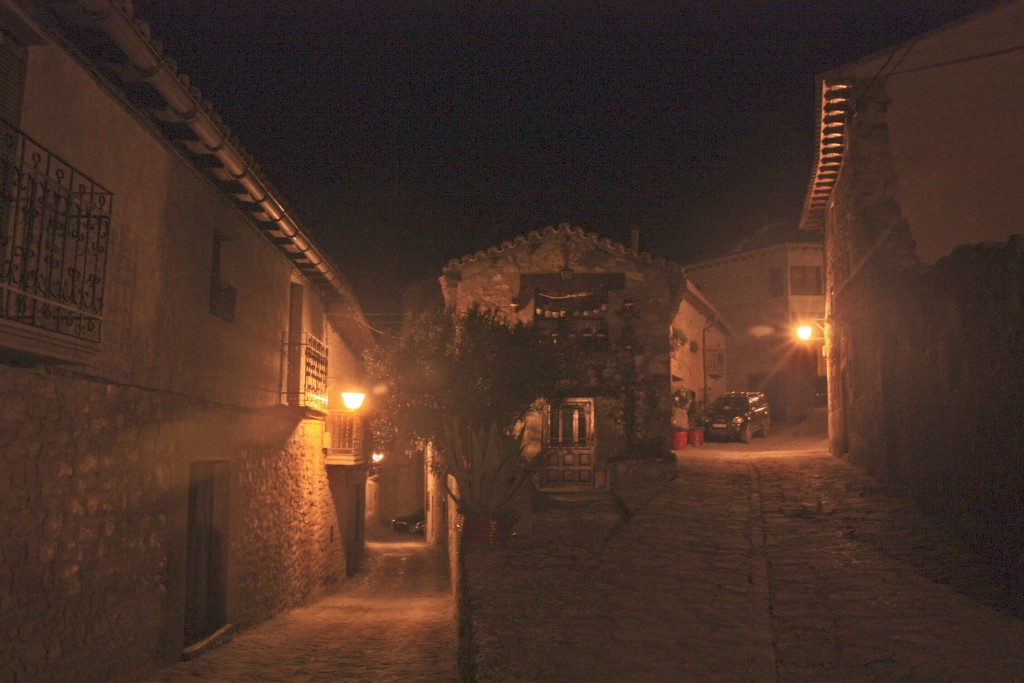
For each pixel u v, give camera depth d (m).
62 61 7.18
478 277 18.08
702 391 32.22
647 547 10.72
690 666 6.88
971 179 14.20
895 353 13.42
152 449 8.84
